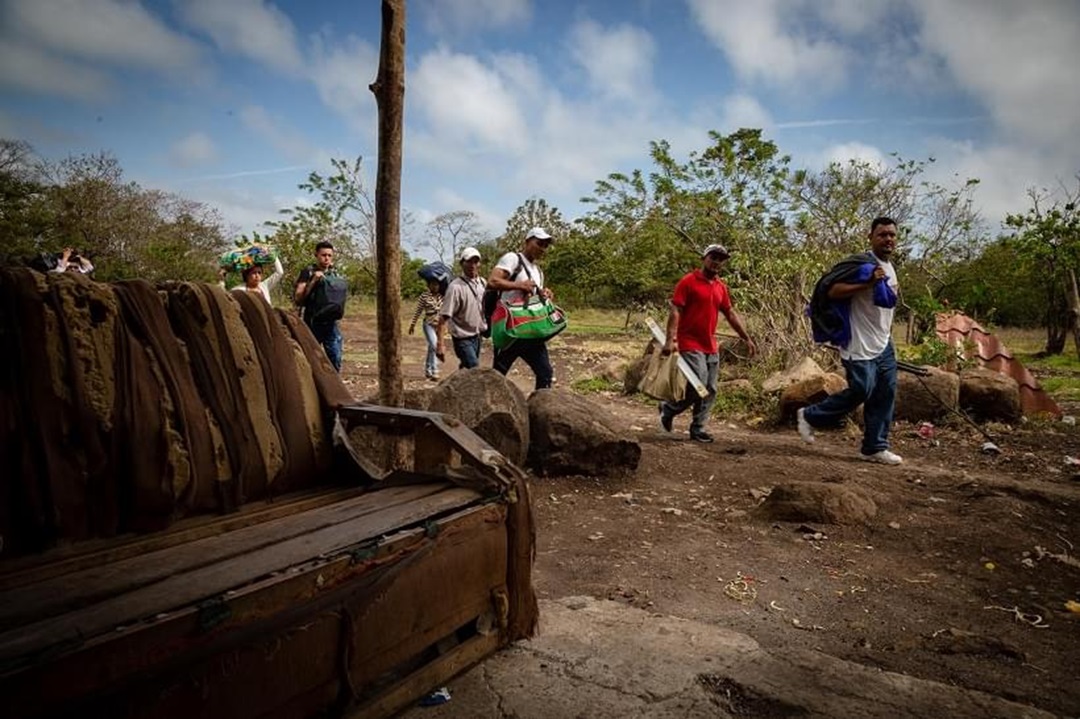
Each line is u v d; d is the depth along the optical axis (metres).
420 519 2.25
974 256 18.88
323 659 1.91
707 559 3.86
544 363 6.37
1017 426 7.90
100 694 1.45
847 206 12.84
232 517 2.45
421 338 20.66
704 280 6.66
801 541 4.16
